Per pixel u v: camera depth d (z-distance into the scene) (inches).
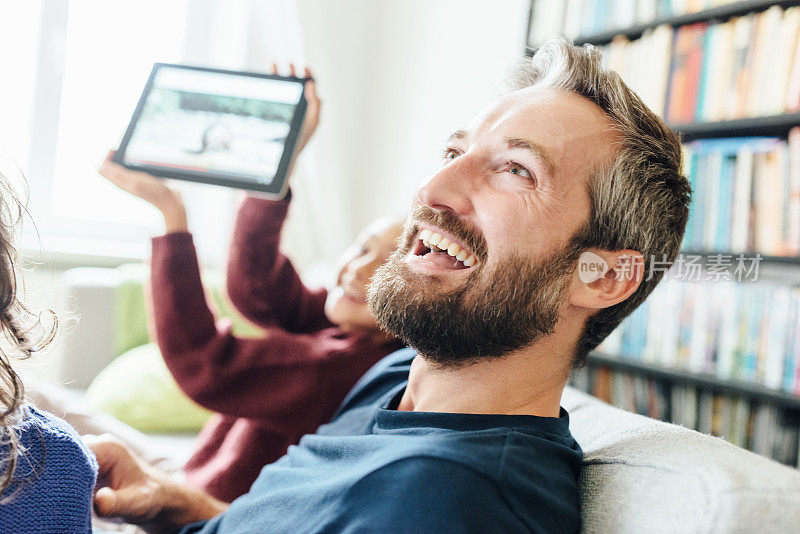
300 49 118.6
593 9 77.7
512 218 29.5
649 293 32.9
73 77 113.7
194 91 48.9
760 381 60.1
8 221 24.0
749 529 21.6
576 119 30.7
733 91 63.2
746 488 22.8
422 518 24.0
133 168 47.9
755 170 61.1
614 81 31.8
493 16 100.2
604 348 73.4
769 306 59.6
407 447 26.2
